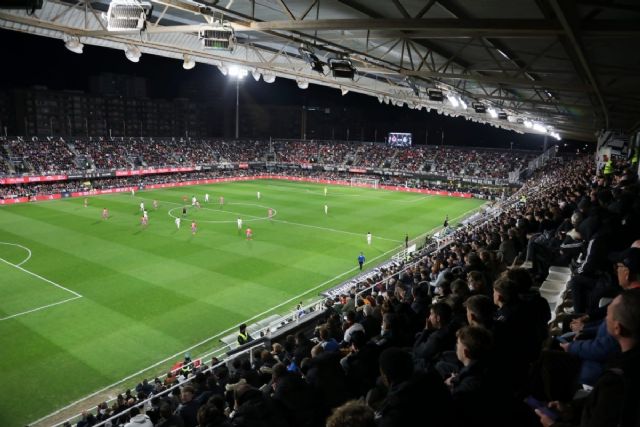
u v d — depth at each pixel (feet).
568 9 23.53
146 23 42.24
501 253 41.63
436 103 120.88
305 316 67.15
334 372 23.09
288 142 352.49
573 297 25.07
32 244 123.65
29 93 442.50
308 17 47.47
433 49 57.21
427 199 228.63
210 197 214.07
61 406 56.70
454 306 24.93
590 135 198.39
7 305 84.28
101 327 76.74
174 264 109.91
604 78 55.83
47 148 241.55
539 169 252.21
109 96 497.05
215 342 72.90
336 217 175.11
